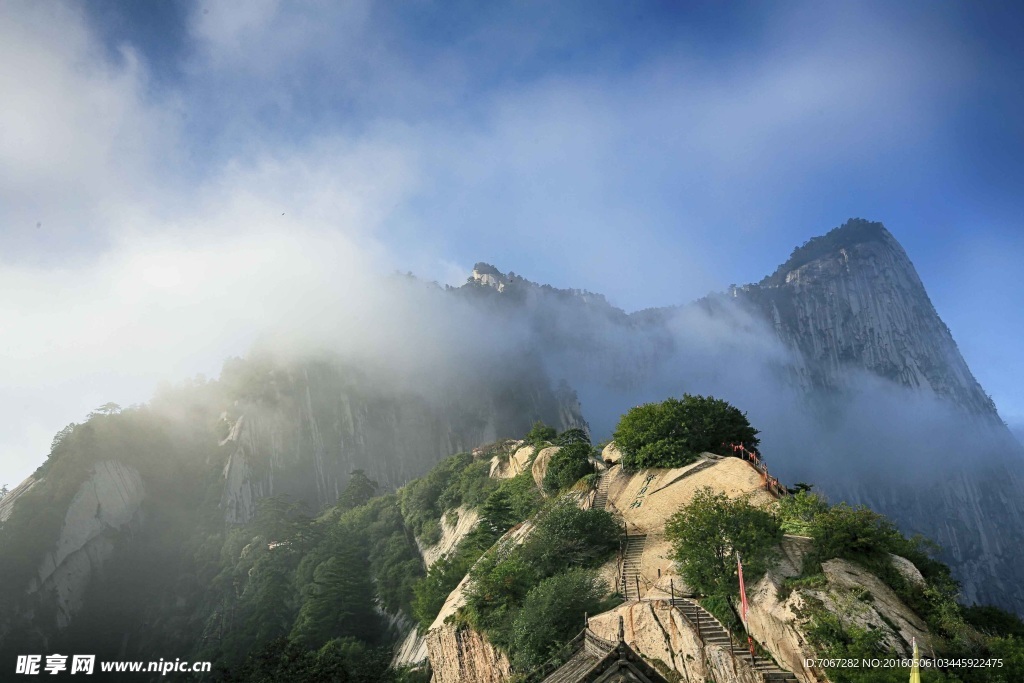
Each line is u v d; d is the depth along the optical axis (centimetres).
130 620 12950
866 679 1962
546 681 2266
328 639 7706
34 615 12538
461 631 3928
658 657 2581
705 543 2698
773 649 2309
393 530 11294
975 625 2414
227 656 8288
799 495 3067
